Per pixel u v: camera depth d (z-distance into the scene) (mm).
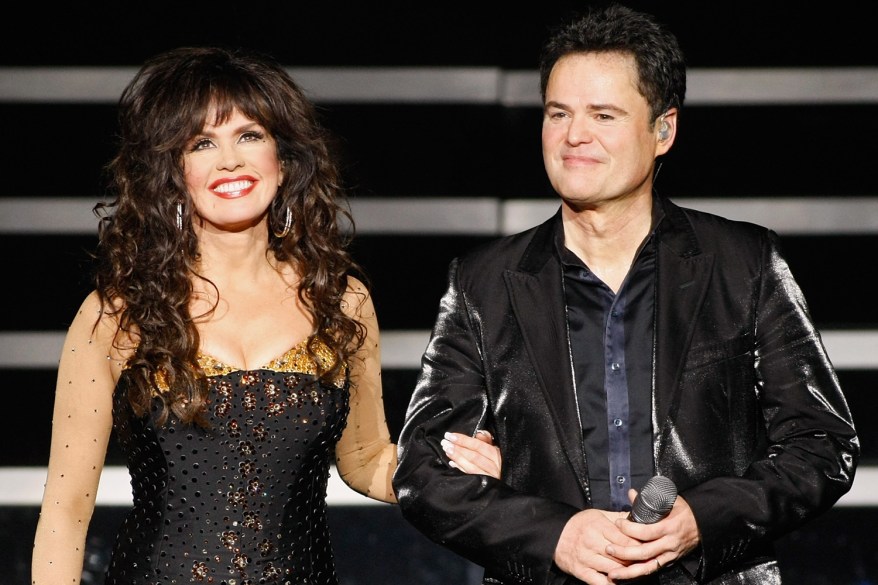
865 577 14898
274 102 10297
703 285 9891
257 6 16234
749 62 16125
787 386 9727
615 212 9852
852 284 15609
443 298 10406
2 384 15438
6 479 15141
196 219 10438
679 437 9609
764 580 9656
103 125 16031
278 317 10508
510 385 9953
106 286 10344
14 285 15711
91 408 10266
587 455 9734
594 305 9945
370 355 11125
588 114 9633
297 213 10719
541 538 9336
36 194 15961
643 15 9828
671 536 9094
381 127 16078
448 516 9609
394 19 16266
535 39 16344
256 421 10109
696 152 15953
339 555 15164
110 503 14914
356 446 11289
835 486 9461
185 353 10031
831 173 15891
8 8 16172
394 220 15891
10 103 16016
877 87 15969
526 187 16094
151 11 16250
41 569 9953
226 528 9984
